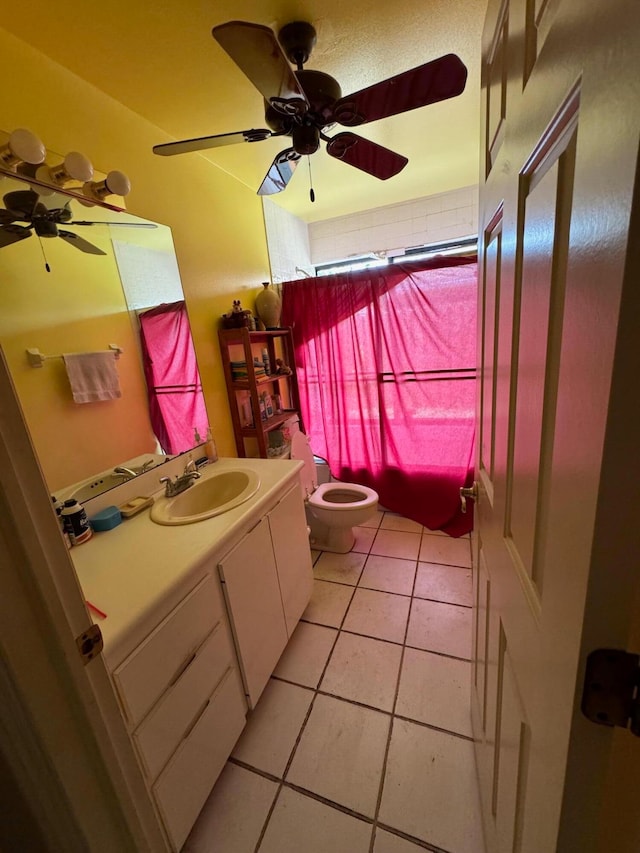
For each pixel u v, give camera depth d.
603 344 0.30
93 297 1.36
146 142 1.58
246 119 1.61
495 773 0.83
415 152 2.09
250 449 2.30
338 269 3.24
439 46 1.34
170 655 0.96
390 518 2.78
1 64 1.08
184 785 0.99
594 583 0.33
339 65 1.42
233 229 2.17
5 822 0.53
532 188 0.52
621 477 0.30
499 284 0.77
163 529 1.26
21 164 1.09
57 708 0.50
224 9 1.10
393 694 1.44
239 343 2.19
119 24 1.09
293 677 1.54
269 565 1.46
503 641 0.75
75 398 1.30
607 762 0.36
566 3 0.36
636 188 0.25
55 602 0.49
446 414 2.48
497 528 0.79
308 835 1.05
